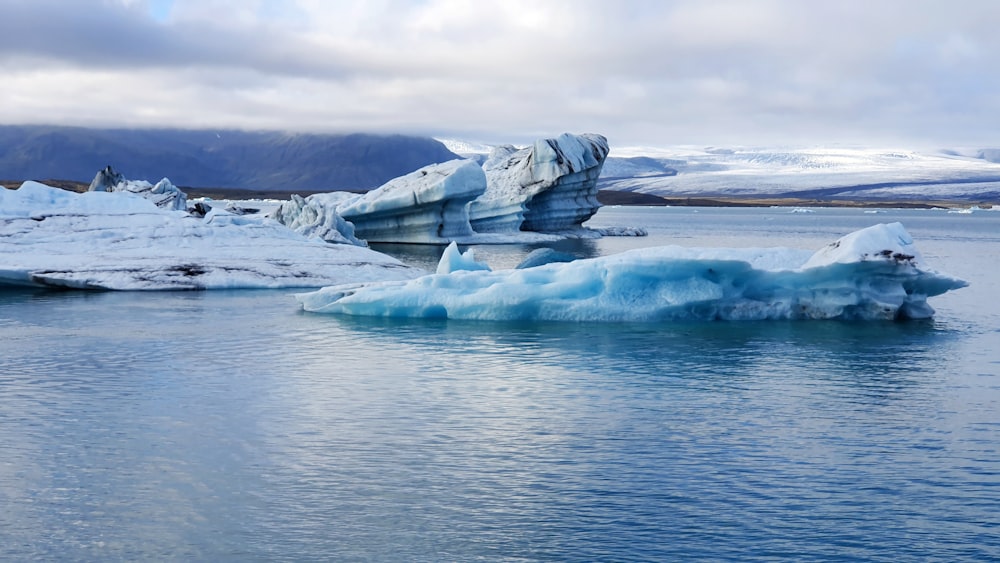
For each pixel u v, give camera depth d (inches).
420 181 2159.2
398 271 1250.6
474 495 397.7
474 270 998.4
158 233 1301.7
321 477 419.5
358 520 370.0
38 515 373.4
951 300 1123.9
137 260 1197.1
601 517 373.4
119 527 362.0
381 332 815.7
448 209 2213.3
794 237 3282.5
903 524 367.2
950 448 466.3
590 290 881.5
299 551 341.7
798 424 510.3
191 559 334.6
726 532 359.3
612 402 557.6
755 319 874.1
